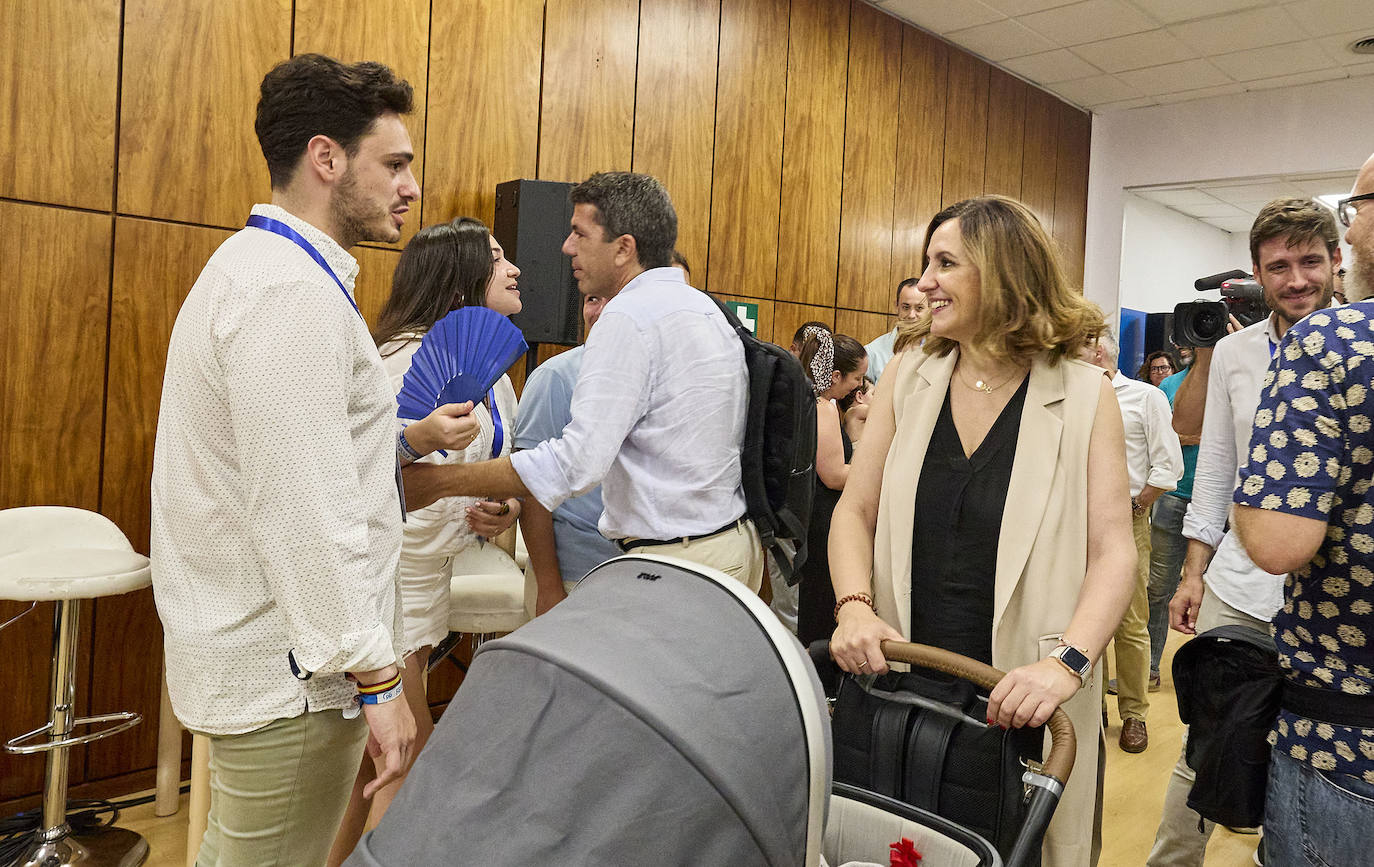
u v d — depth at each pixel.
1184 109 6.69
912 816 1.16
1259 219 2.10
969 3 5.07
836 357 3.21
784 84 4.66
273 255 1.22
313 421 1.17
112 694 2.83
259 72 2.97
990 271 1.40
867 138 5.15
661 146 4.12
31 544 2.33
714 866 0.81
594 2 3.82
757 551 1.94
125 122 2.72
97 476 2.74
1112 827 2.83
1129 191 7.02
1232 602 2.21
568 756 0.81
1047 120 6.56
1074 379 1.44
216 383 1.19
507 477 1.69
